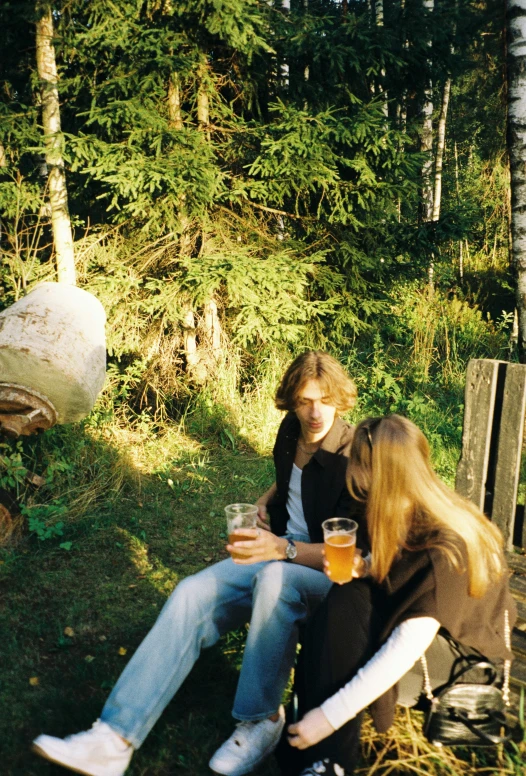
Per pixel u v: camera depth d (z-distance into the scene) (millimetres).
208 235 5828
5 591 3273
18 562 3533
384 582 1916
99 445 4895
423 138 10898
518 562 2752
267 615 2125
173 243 5676
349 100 5875
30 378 3938
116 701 2018
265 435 5562
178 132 4988
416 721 2387
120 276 5535
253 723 2150
